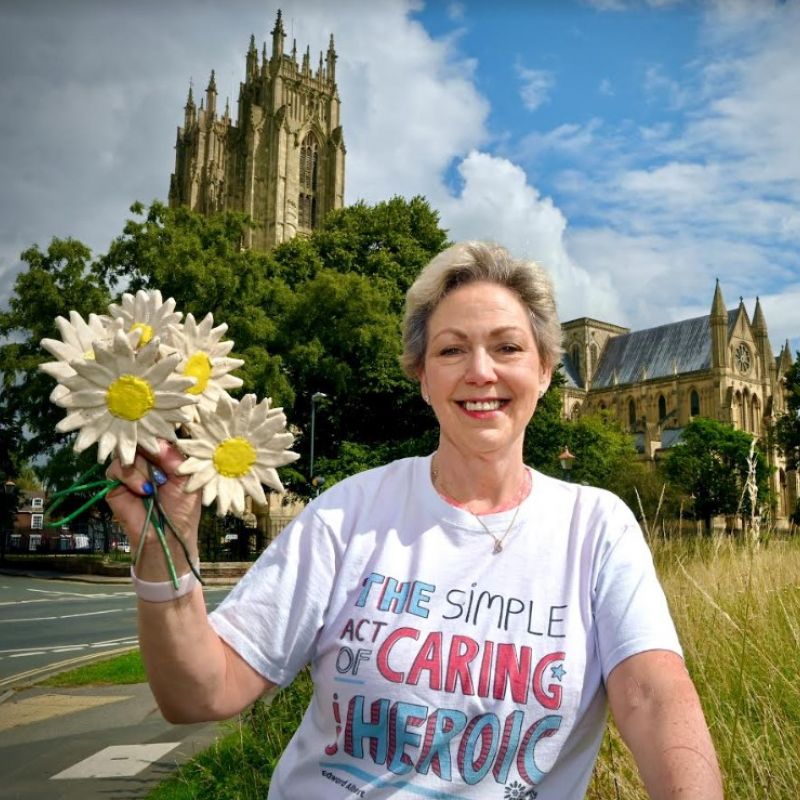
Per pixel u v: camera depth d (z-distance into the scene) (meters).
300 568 2.19
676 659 1.93
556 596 2.08
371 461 37.56
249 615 2.13
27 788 6.65
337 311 39.81
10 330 38.75
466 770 1.96
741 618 5.62
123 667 13.14
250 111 80.75
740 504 6.60
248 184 79.31
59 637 18.52
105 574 39.81
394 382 39.41
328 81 84.81
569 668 2.00
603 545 2.13
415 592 2.11
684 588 6.87
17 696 11.30
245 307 36.97
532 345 2.40
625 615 2.01
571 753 2.04
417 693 2.00
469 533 2.15
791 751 4.25
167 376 1.69
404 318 2.59
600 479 57.97
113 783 6.68
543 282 2.46
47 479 34.22
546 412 44.78
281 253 48.66
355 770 2.02
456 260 2.43
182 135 95.62
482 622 2.05
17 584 36.03
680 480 69.06
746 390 102.38
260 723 6.31
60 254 37.56
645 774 1.78
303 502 43.44
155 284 36.47
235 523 40.97
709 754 1.74
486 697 1.98
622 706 1.91
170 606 1.84
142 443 1.69
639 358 113.12
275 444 1.80
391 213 49.03
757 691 5.01
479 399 2.30
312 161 82.81
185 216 38.53
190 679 1.92
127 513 1.80
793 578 6.95
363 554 2.20
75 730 8.89
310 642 2.17
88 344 1.75
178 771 6.44
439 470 2.35
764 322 109.12
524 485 2.34
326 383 41.88
